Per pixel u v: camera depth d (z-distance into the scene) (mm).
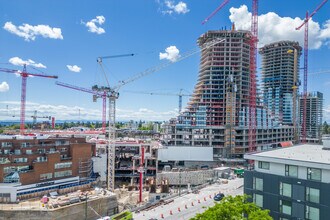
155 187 114250
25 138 106438
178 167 151750
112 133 141000
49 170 102562
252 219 36250
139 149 153125
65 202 86875
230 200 42188
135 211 83375
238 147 185000
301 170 50656
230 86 192250
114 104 142625
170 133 188500
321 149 69375
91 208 91000
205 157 158750
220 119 196375
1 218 80438
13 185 91812
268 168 55562
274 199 52875
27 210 81062
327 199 46094
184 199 95250
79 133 194250
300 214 49375
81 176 113625
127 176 139375
